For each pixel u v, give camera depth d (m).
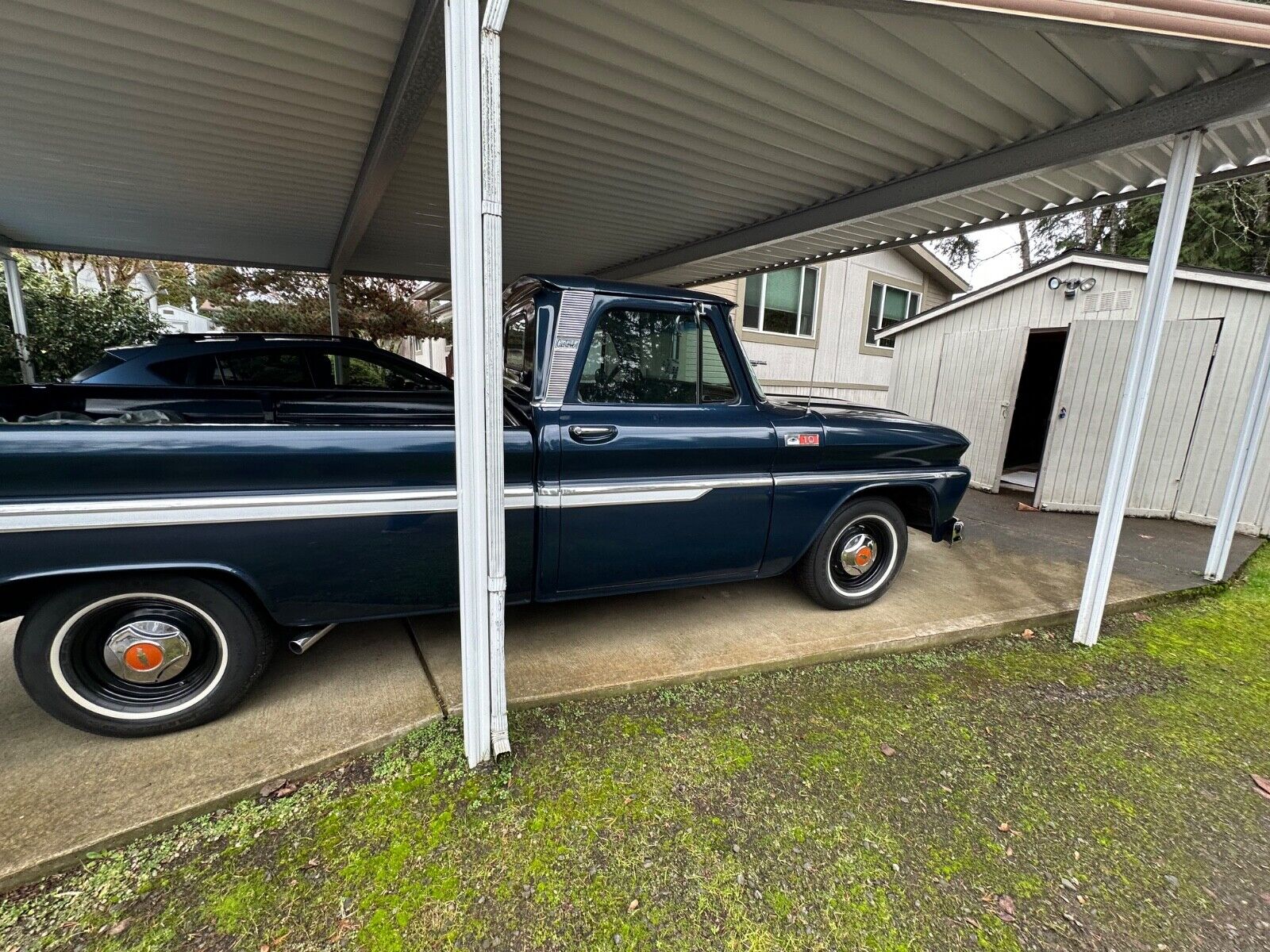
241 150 3.56
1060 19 1.97
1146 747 2.23
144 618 1.95
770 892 1.54
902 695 2.52
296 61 2.57
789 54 2.58
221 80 2.73
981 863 1.66
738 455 2.69
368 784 1.86
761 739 2.17
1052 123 3.13
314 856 1.59
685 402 2.69
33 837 1.56
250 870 1.54
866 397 12.16
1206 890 1.60
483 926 1.41
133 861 1.55
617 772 1.96
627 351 2.55
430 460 2.12
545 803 1.81
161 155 3.63
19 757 1.87
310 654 2.57
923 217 4.73
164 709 1.99
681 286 8.18
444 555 2.21
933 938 1.43
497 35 1.58
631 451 2.43
